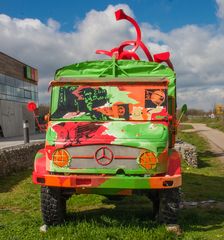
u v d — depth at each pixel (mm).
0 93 21984
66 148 4102
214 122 43594
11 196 6305
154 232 3990
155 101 4430
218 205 5703
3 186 7145
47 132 4258
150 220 4590
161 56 5375
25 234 4148
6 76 23125
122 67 4805
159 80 4465
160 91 4453
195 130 31094
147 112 4383
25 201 5895
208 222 4730
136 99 4434
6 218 4949
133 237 3875
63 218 4477
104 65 4812
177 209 4223
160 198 4254
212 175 9016
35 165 4219
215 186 7402
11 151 8602
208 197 6367
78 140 4094
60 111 4426
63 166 4094
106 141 4070
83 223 4273
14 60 24625
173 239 3939
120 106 4410
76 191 4203
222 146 17031
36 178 4105
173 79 4746
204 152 14383
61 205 4383
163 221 4258
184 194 6527
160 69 4793
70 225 4230
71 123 4293
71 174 4090
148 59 5539
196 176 8734
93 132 4148
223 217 4977
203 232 4309
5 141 16156
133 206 5496
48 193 4246
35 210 5418
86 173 4074
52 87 4520
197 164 10336
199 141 19766
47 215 4277
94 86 4496
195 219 4734
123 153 4066
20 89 25578
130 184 3973
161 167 4086
